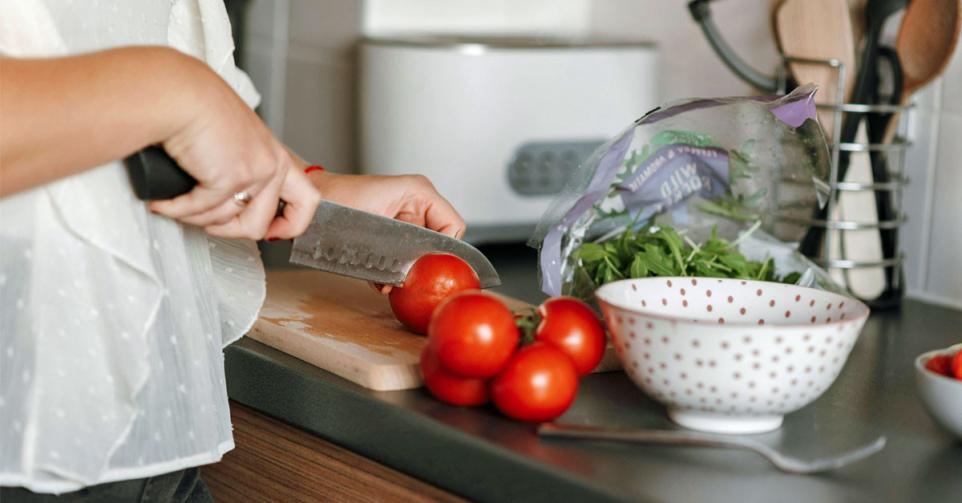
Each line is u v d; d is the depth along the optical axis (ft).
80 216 2.55
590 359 2.99
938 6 4.23
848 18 4.41
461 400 2.89
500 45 5.59
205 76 2.48
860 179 4.48
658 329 2.69
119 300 2.64
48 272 2.56
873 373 3.55
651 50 5.88
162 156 2.52
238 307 3.43
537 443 2.68
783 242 3.88
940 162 4.73
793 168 3.66
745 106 3.39
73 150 2.34
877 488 2.54
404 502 2.95
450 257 3.41
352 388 3.04
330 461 3.16
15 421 2.54
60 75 2.31
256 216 2.73
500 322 2.76
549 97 5.65
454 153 5.57
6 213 2.54
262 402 3.35
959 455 2.78
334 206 3.17
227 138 2.50
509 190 5.67
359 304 3.81
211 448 2.90
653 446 2.71
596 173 3.30
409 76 5.57
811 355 2.67
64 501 2.71
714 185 3.74
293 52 6.70
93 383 2.61
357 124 5.91
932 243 4.79
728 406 2.73
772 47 5.30
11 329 2.55
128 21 2.78
